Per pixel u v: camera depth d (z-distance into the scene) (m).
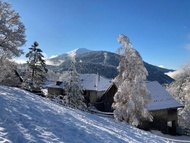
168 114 36.47
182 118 44.59
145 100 25.11
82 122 12.56
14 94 14.07
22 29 31.91
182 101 58.50
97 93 48.12
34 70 45.25
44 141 7.48
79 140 8.98
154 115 34.66
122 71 26.61
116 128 15.73
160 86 41.09
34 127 8.55
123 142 11.53
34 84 43.03
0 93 12.95
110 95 41.16
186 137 34.06
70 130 9.92
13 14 31.81
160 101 36.75
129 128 17.94
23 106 11.23
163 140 16.95
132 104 24.41
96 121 15.70
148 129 34.00
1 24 29.97
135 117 24.56
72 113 14.80
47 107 13.21
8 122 8.28
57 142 7.78
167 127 35.88
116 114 25.58
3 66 34.12
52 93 50.91
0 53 31.69
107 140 10.57
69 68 35.72
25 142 6.95
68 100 34.06
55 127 9.39
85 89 47.84
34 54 45.78
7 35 30.56
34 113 10.62
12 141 6.70
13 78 38.44
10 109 9.95
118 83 27.89
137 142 12.88
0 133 7.03
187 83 63.53
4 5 31.11
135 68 25.66
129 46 26.55
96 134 10.85
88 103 47.31
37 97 16.69
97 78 52.00
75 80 34.94
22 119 9.06
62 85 49.94
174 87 77.75
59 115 12.02
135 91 24.94
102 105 42.53
